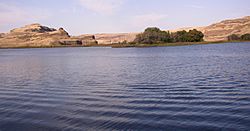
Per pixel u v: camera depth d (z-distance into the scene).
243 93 23.34
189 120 16.50
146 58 76.62
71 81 34.44
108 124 16.39
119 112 18.88
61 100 23.42
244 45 144.00
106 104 21.39
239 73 35.81
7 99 24.59
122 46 190.38
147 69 46.47
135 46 181.12
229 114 17.34
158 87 27.97
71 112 19.28
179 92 24.91
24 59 91.81
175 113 18.05
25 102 23.09
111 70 47.09
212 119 16.52
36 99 24.23
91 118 17.67
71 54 120.81
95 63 65.12
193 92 24.66
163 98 22.69
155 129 15.27
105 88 28.61
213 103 20.28
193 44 179.62
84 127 16.05
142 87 28.36
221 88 25.92
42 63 70.12
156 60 67.62
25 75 43.00
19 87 31.12
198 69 43.16
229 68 42.34
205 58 67.81
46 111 19.77
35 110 20.17
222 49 111.31
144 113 18.38
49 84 32.50
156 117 17.36
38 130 15.87
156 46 173.62
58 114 18.86
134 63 61.00
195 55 81.94
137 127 15.70
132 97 23.66
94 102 22.22
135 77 36.41
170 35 186.50
